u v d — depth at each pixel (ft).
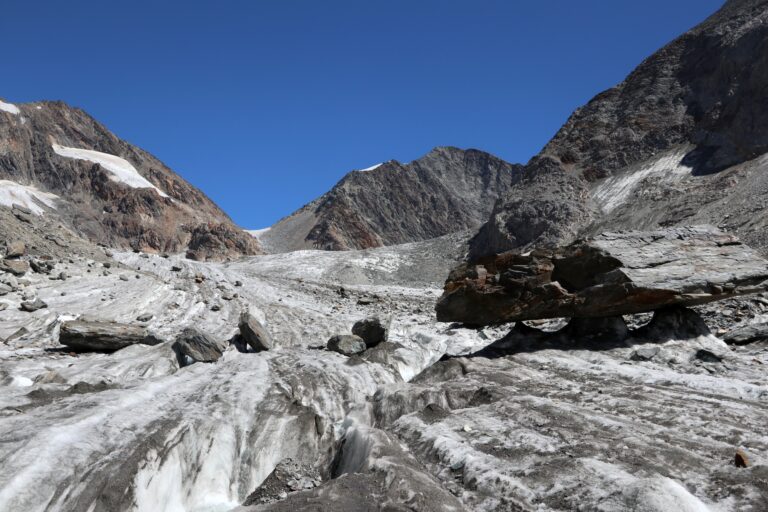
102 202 519.19
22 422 31.76
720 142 240.73
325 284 150.20
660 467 22.35
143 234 493.36
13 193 438.81
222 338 67.00
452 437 28.14
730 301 64.44
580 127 318.86
